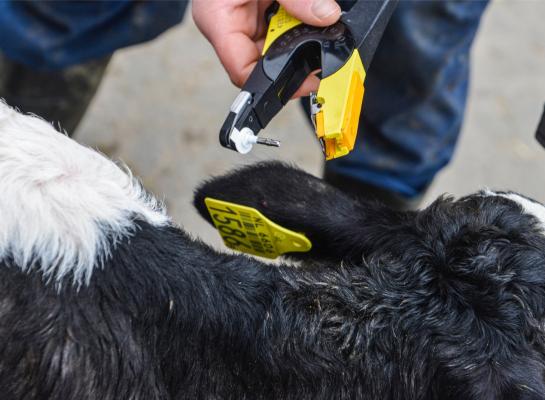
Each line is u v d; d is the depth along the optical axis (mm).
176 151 4465
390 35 3008
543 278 2016
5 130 1851
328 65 2047
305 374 1950
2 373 1679
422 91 3145
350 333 1981
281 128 4578
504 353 1911
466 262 2031
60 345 1692
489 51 5137
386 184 3365
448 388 1924
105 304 1754
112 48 3148
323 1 2104
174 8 3131
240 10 2348
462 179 4492
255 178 2305
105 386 1749
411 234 2137
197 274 1898
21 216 1757
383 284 2035
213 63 4926
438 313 1981
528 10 5402
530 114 4848
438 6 2967
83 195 1839
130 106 4641
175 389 1873
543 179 4551
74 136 4207
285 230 2195
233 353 1918
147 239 1861
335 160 3352
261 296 1965
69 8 2980
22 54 3082
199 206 2348
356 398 1989
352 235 2207
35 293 1696
